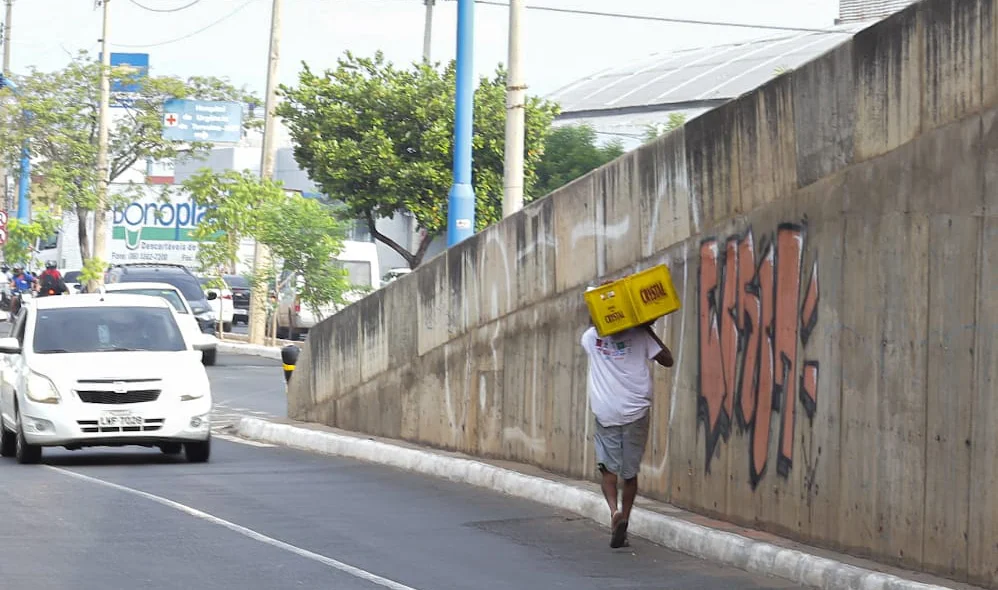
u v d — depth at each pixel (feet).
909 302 34.06
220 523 42.37
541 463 52.70
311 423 72.18
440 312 60.44
